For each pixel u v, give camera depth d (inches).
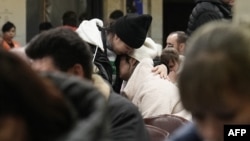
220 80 64.1
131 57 249.8
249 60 64.2
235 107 64.6
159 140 180.7
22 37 568.4
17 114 59.1
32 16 577.0
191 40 68.9
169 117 195.9
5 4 559.8
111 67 249.9
